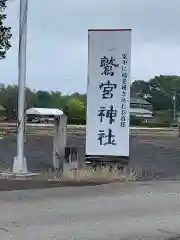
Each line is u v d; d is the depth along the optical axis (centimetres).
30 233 866
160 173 1852
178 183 1537
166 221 981
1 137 4209
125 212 1070
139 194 1313
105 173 1614
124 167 1747
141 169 1928
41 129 6206
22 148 1622
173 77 14488
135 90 14300
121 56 1755
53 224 941
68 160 1686
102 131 1762
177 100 14188
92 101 1770
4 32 2377
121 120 1755
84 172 1606
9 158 2302
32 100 9844
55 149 1822
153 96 14388
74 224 944
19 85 1636
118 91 1758
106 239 834
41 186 1414
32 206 1125
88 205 1147
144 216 1029
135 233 880
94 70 1772
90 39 1770
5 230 887
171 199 1236
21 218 994
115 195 1295
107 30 1758
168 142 4134
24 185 1423
